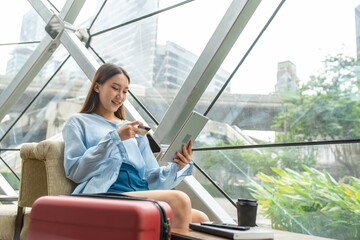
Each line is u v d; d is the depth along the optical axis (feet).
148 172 7.43
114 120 7.93
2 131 17.37
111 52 13.82
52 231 4.36
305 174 8.32
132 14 13.04
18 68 17.33
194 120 7.10
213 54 9.34
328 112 8.05
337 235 7.69
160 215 4.17
